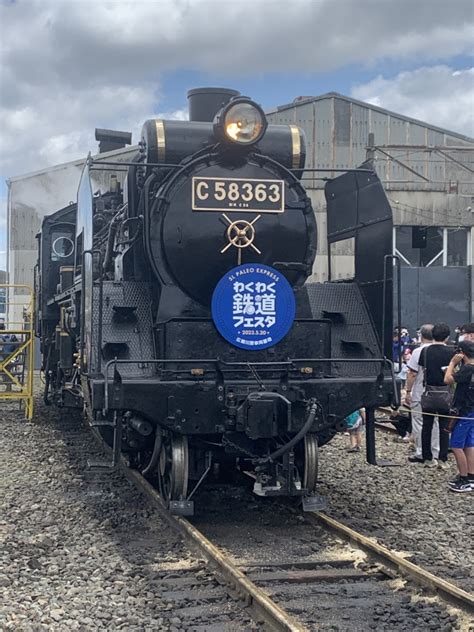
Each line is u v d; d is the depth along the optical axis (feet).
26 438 35.47
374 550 17.53
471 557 18.13
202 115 26.05
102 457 30.35
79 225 25.44
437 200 82.43
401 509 22.57
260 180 22.29
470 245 82.84
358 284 24.53
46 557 17.56
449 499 24.02
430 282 72.59
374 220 23.38
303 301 22.62
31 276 87.81
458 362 27.66
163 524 20.44
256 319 21.09
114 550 18.07
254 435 19.45
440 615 14.11
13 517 21.01
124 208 24.89
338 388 20.71
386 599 15.03
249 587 14.66
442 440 29.27
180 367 20.62
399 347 22.07
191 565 16.94
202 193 21.83
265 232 22.26
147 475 24.07
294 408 20.34
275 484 20.11
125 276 23.22
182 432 19.60
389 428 38.70
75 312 27.58
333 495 24.07
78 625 13.50
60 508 22.06
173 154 22.76
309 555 18.01
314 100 85.05
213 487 24.82
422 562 17.46
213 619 13.93
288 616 13.16
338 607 14.57
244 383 20.27
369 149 62.13
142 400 19.40
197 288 21.75
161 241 21.65
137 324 21.63
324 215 80.53
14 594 14.99
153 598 14.88
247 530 20.22
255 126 21.89
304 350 21.71
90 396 20.24
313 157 84.94
